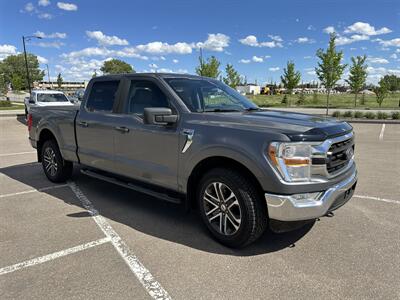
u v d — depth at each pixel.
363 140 11.87
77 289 2.84
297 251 3.49
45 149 6.22
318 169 3.17
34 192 5.61
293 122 3.42
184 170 3.80
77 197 5.34
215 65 30.44
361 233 3.91
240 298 2.72
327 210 3.25
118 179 4.87
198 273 3.09
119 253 3.47
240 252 3.49
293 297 2.72
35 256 3.41
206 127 3.60
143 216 4.51
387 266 3.18
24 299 2.70
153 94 4.27
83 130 5.21
